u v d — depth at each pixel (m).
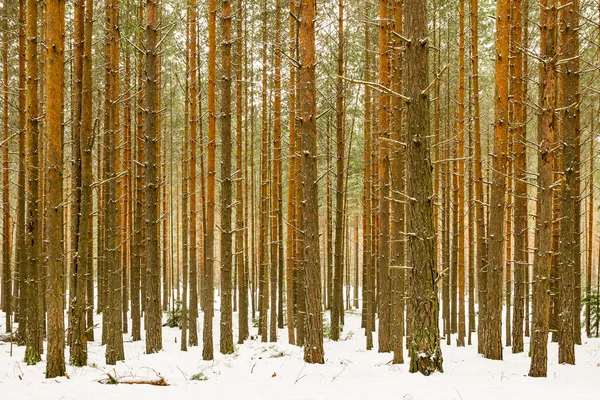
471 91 15.30
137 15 14.73
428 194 7.91
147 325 12.48
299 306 14.77
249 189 28.09
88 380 7.63
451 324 17.53
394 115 11.44
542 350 7.97
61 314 7.92
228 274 11.71
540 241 8.00
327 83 17.12
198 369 9.62
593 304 16.50
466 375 7.98
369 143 16.12
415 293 8.02
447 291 15.34
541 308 8.01
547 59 7.73
